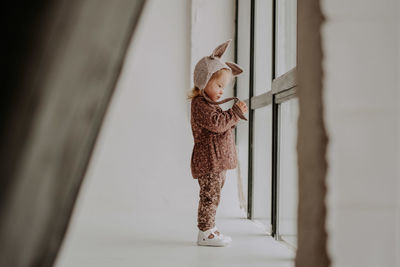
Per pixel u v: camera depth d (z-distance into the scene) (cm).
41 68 14
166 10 347
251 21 305
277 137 239
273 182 240
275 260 191
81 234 244
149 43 346
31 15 14
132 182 343
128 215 317
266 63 275
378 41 31
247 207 310
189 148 346
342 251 30
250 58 306
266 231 263
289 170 220
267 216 269
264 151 277
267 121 270
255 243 228
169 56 347
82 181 15
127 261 186
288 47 229
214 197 225
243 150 329
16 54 14
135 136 344
